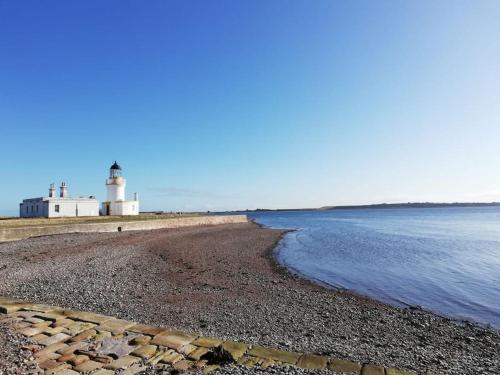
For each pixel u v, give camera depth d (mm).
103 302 11203
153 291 13242
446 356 8242
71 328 7223
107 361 5816
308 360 6059
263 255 25609
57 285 13102
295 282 16562
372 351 8047
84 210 52406
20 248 22703
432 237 41750
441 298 14273
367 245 33312
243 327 9703
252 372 5438
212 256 23797
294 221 94812
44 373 5391
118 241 28500
